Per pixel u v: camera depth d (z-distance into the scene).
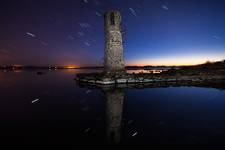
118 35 31.09
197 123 10.25
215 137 8.12
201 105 15.20
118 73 30.78
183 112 12.94
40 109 14.72
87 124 10.56
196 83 31.30
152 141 7.80
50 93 23.34
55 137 8.46
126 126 10.03
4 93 23.73
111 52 30.83
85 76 37.12
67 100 18.70
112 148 7.16
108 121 11.12
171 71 40.28
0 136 8.58
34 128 9.88
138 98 18.88
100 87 27.70
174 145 7.33
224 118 11.18
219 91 22.61
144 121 10.93
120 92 22.92
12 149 7.16
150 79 31.03
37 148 7.26
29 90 26.58
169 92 22.30
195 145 7.30
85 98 19.67
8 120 11.41
